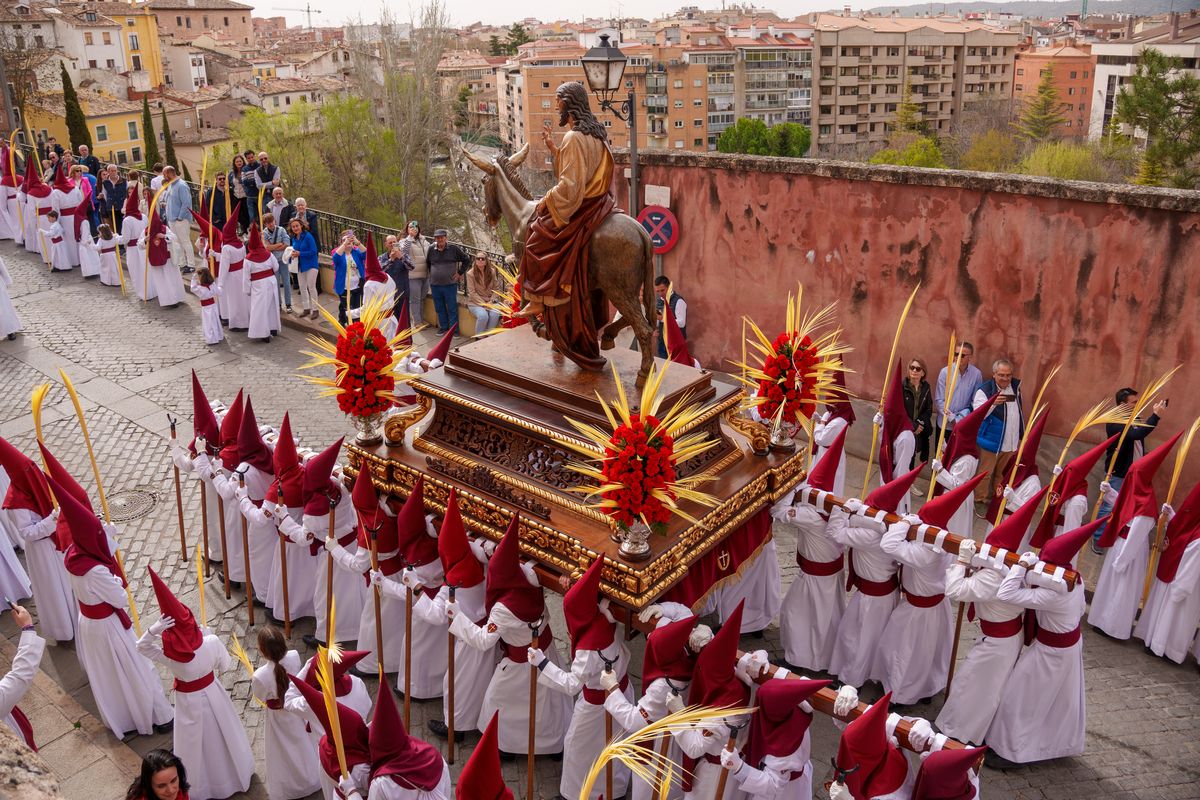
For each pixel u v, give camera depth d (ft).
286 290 52.90
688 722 17.75
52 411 42.86
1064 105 230.48
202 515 32.22
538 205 23.68
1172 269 31.50
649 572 21.11
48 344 50.03
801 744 20.30
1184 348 31.94
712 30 303.89
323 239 63.41
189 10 307.17
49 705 25.58
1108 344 33.37
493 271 48.49
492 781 17.39
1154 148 117.19
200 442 30.27
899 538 24.06
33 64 188.65
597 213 23.08
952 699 24.14
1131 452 32.24
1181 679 26.84
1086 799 22.67
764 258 40.45
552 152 23.32
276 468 27.55
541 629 23.15
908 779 18.89
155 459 38.86
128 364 47.57
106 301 56.59
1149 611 27.86
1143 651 28.07
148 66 240.73
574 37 346.74
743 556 25.48
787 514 25.73
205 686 22.57
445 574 23.76
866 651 25.90
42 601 27.94
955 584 22.95
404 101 160.56
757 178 39.50
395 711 18.84
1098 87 247.50
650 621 21.06
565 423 23.85
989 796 22.84
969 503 30.58
